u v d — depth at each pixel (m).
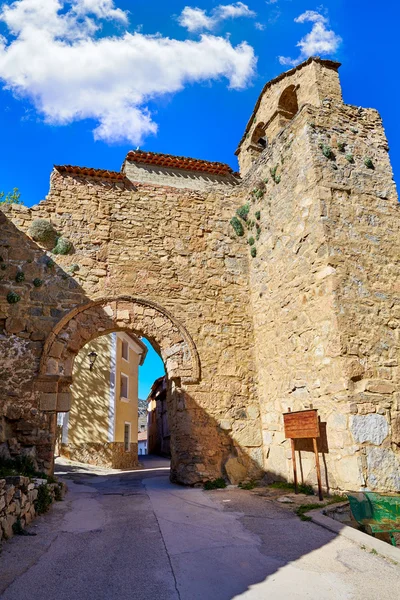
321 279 8.05
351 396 7.06
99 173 10.91
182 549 4.54
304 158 9.04
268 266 10.16
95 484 9.91
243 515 6.07
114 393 18.56
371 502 5.62
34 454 8.42
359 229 8.47
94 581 3.73
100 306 9.89
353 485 6.66
